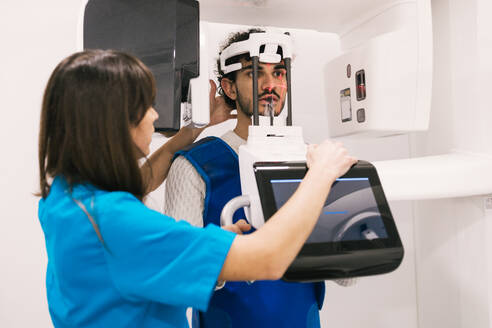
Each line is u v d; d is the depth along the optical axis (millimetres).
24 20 1254
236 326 921
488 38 990
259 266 536
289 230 538
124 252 531
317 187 579
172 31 783
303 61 1457
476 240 1041
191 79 832
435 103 1146
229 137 1045
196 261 534
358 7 1032
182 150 976
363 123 986
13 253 1263
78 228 553
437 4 1114
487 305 1016
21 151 1264
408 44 914
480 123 993
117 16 781
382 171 888
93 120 545
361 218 654
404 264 1563
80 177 579
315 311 1001
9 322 1264
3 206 1254
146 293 537
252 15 1105
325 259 598
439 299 1190
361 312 1527
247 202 726
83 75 549
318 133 1479
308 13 1071
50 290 646
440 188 895
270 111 925
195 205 915
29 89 1264
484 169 934
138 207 556
